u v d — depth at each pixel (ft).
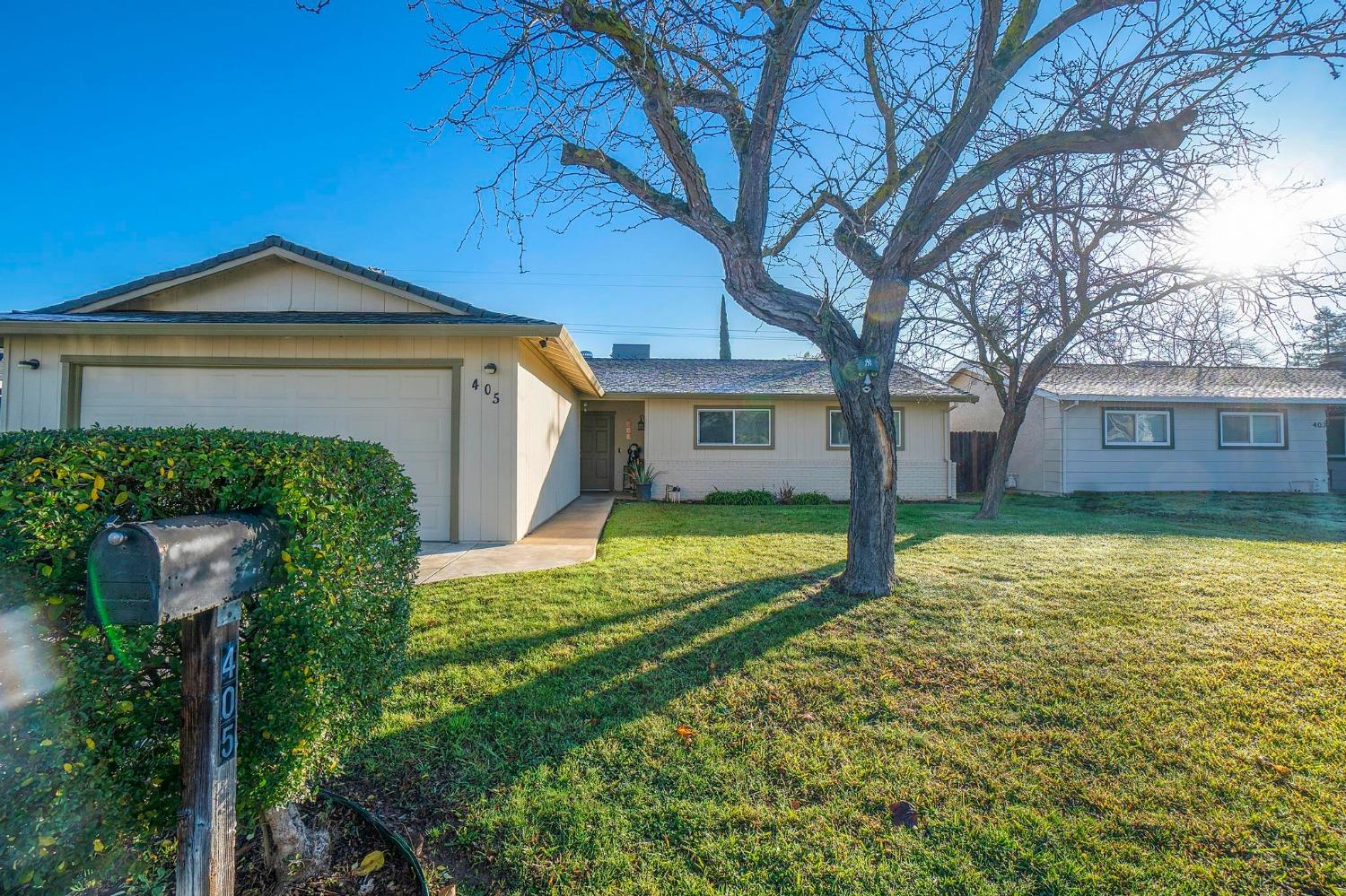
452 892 5.91
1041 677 10.62
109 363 23.94
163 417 24.04
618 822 6.89
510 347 24.35
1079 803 7.26
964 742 8.63
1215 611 14.17
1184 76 13.41
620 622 13.57
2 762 3.77
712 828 6.82
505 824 6.86
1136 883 6.00
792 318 15.57
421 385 24.35
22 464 3.99
